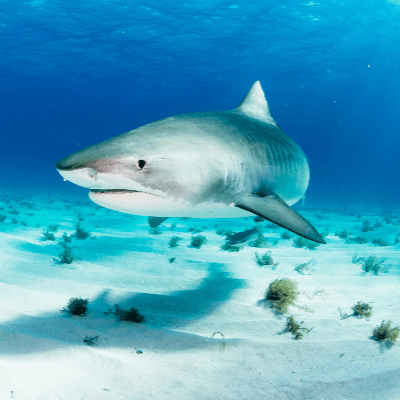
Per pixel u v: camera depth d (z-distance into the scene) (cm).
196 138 262
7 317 353
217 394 258
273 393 262
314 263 754
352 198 4547
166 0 2516
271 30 2969
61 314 387
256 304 478
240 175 283
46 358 281
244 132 318
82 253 715
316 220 1759
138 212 244
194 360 310
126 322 377
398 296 544
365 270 709
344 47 3341
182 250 834
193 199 249
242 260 766
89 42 3353
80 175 208
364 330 406
